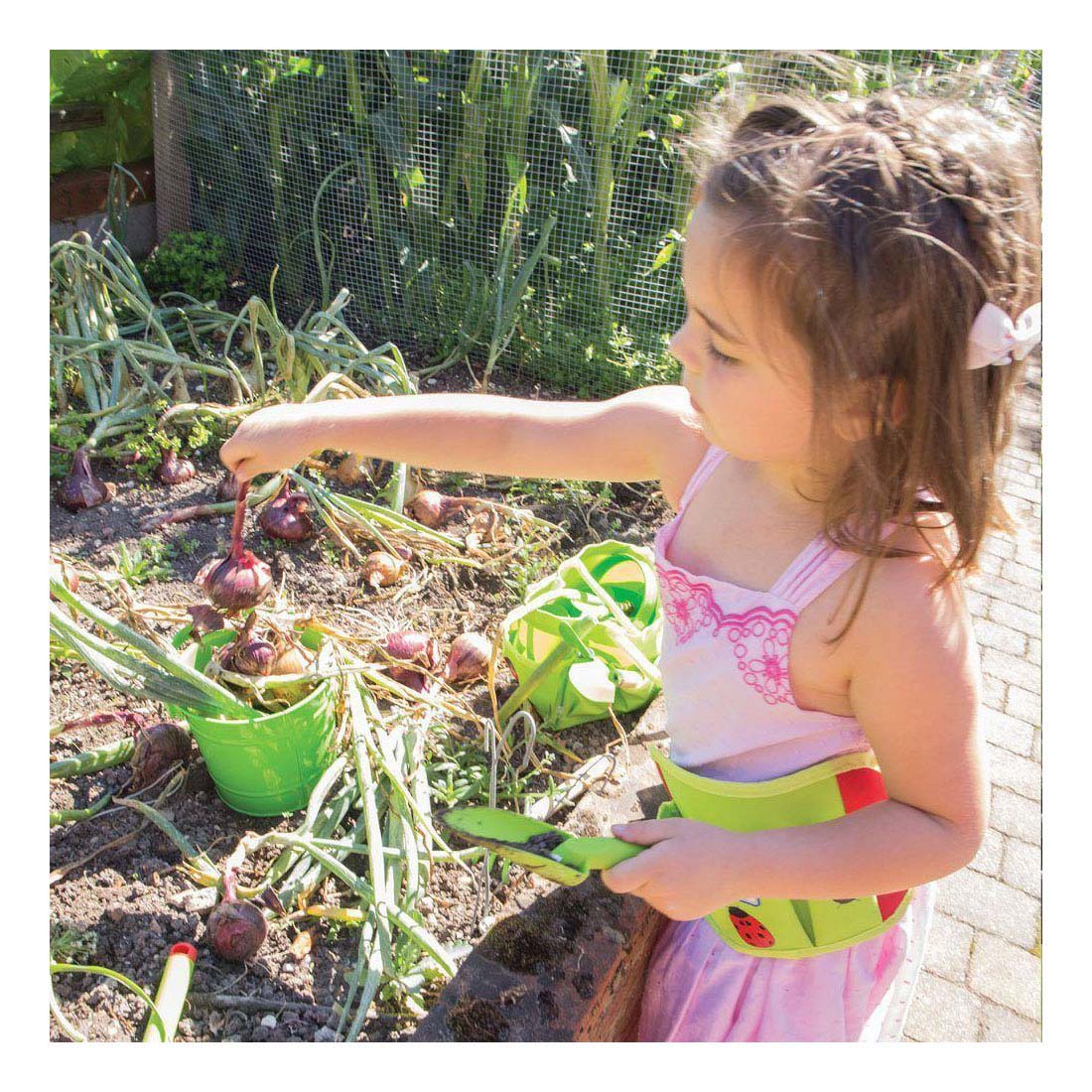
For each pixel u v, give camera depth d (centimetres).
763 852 116
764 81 310
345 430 153
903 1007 148
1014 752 270
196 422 294
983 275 98
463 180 368
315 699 186
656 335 362
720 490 130
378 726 199
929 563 111
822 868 115
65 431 287
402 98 357
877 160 95
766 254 95
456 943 175
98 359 312
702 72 335
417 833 189
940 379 98
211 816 193
